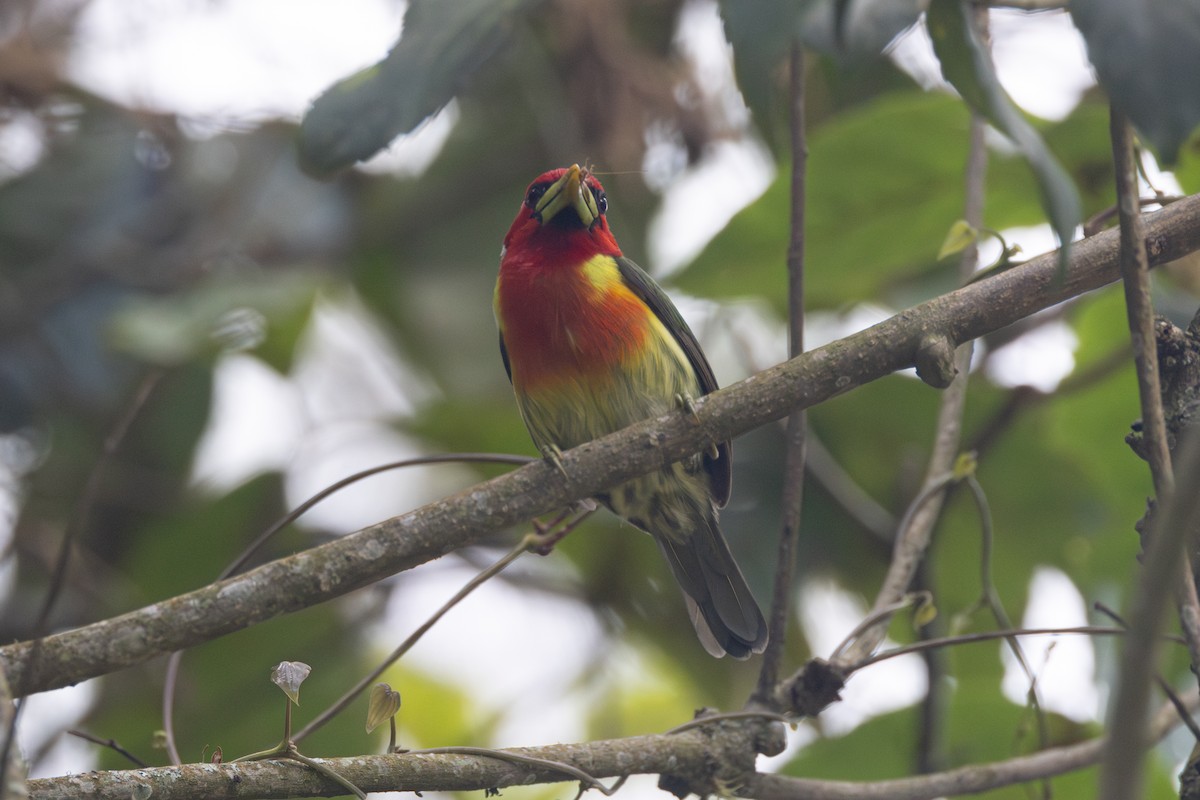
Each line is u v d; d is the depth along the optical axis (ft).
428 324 36.86
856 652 22.25
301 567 17.98
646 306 27.22
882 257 30.07
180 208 39.88
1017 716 29.58
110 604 36.55
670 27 35.83
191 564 36.76
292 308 35.47
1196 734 16.76
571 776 18.93
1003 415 31.89
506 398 36.06
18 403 38.04
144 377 38.11
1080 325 31.45
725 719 20.71
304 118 17.75
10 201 39.40
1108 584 32.94
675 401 26.86
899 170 27.53
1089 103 29.53
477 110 38.55
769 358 35.73
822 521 35.83
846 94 34.37
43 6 38.47
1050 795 22.95
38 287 38.65
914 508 24.20
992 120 15.29
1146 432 15.55
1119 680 11.30
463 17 18.02
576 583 38.91
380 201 38.88
